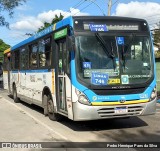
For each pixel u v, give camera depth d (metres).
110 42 10.01
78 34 9.84
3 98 22.16
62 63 10.85
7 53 21.61
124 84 9.88
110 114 9.73
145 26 10.55
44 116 13.58
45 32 12.73
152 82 10.26
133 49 10.19
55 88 11.51
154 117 12.99
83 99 9.59
